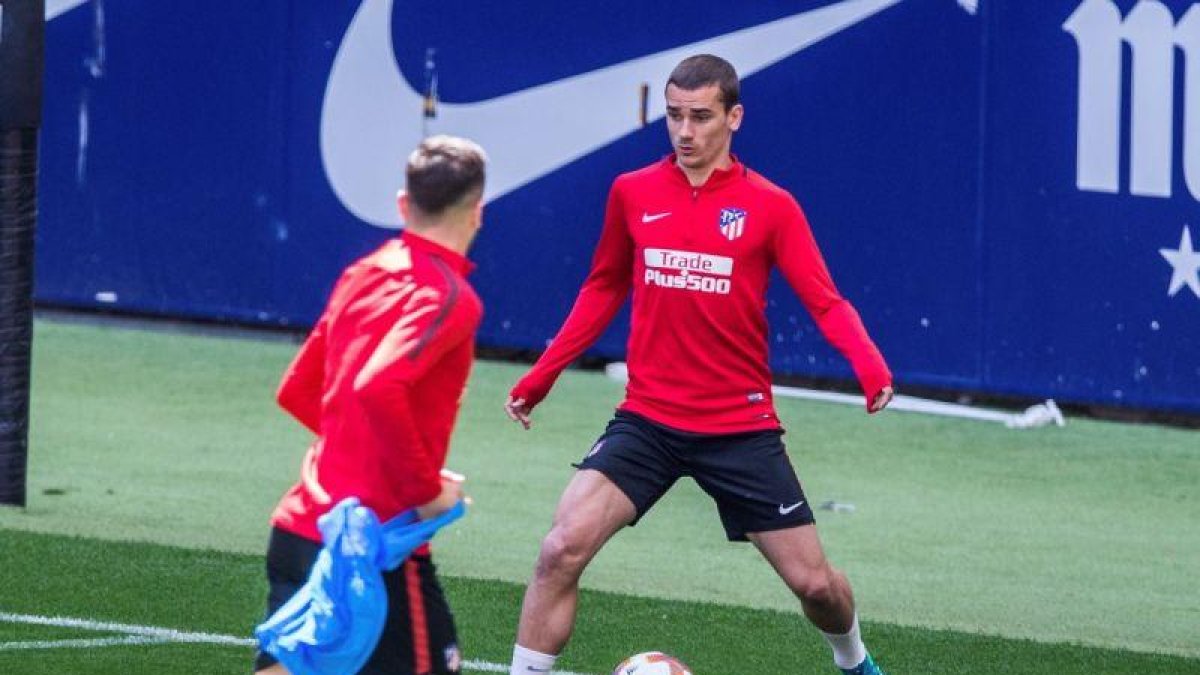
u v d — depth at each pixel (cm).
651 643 2538
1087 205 3919
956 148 4003
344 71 4462
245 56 4544
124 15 4631
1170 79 3831
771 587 2931
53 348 4569
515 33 4312
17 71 3056
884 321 4106
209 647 2441
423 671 1702
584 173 4288
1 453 3161
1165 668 2494
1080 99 3903
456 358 1672
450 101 4381
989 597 2933
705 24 4153
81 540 2938
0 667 2325
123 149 4669
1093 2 3872
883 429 4066
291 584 1717
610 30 4238
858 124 4072
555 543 2070
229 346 4650
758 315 2117
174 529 3117
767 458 2114
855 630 2189
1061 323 3962
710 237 2098
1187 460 3878
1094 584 3027
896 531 3325
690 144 2092
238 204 4588
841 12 4056
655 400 2125
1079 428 4122
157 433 3844
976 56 3969
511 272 4375
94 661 2364
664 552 3138
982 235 4003
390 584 1686
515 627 2588
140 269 4694
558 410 4131
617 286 2212
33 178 3097
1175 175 3847
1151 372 3906
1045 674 2455
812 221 4131
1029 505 3525
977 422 4147
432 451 1686
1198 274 3850
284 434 3875
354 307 1700
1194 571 3120
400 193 1727
